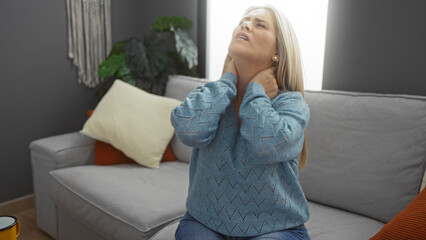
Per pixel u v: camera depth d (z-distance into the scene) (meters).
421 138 1.32
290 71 0.98
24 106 2.25
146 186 1.63
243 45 0.95
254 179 0.92
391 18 1.62
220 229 0.96
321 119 1.55
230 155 0.95
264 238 0.92
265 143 0.85
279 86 1.04
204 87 1.00
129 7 2.72
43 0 2.23
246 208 0.94
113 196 1.53
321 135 1.54
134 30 2.78
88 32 2.48
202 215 0.99
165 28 2.42
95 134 1.91
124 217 1.41
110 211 1.47
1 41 2.09
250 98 0.92
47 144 1.93
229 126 0.98
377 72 1.70
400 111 1.38
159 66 2.30
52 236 1.95
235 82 1.00
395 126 1.37
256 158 0.87
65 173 1.77
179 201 1.50
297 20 1.94
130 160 1.96
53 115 2.41
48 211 1.95
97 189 1.60
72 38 2.41
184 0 2.51
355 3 1.71
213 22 2.38
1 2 2.06
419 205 0.98
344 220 1.38
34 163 2.00
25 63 2.21
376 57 1.69
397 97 1.43
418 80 1.60
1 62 2.11
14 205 2.28
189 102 0.96
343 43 1.78
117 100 1.98
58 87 2.40
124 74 2.31
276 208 0.95
